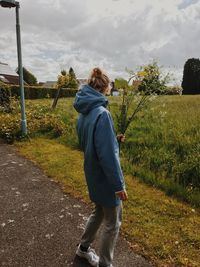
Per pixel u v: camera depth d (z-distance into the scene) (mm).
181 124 8812
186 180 5605
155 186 5605
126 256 3621
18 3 8898
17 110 13938
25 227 4289
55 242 3926
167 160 6309
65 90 38594
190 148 6629
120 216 3127
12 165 7055
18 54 9203
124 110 4285
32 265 3496
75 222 4426
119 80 4133
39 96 35375
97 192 2977
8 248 3811
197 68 45750
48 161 7262
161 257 3600
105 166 2734
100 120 2754
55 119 10734
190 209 4750
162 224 4312
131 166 6316
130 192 5348
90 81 2947
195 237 3963
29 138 9484
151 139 7664
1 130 9844
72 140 8875
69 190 5547
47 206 4926
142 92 4305
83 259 3584
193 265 3459
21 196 5312
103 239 3100
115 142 2779
